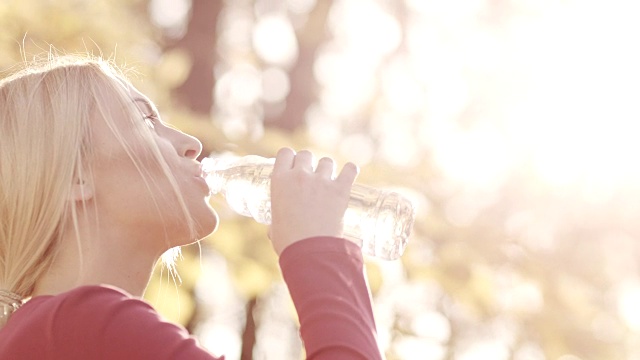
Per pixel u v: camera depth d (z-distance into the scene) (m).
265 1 7.67
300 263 1.59
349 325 1.53
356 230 2.08
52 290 1.77
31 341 1.58
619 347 5.44
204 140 4.59
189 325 5.57
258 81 7.18
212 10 7.12
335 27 7.43
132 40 5.29
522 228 5.68
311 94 7.41
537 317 5.38
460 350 5.75
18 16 4.66
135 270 1.81
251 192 2.25
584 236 5.82
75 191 1.78
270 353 6.66
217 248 4.36
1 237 1.78
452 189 5.45
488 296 5.21
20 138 1.79
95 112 1.82
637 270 5.79
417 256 5.13
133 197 1.79
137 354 1.52
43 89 1.83
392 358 5.59
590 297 5.50
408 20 7.57
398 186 5.18
